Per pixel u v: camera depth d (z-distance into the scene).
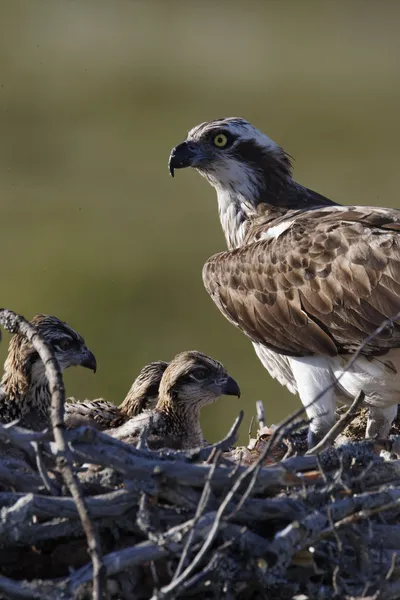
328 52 78.88
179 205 45.75
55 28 73.94
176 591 8.53
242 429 25.59
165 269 38.75
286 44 78.81
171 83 67.50
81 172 50.56
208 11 84.81
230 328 34.19
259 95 67.06
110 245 40.44
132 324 34.72
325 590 9.31
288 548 9.20
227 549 9.27
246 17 86.62
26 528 9.27
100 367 31.48
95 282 37.38
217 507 9.55
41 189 47.03
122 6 78.38
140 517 9.23
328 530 9.28
